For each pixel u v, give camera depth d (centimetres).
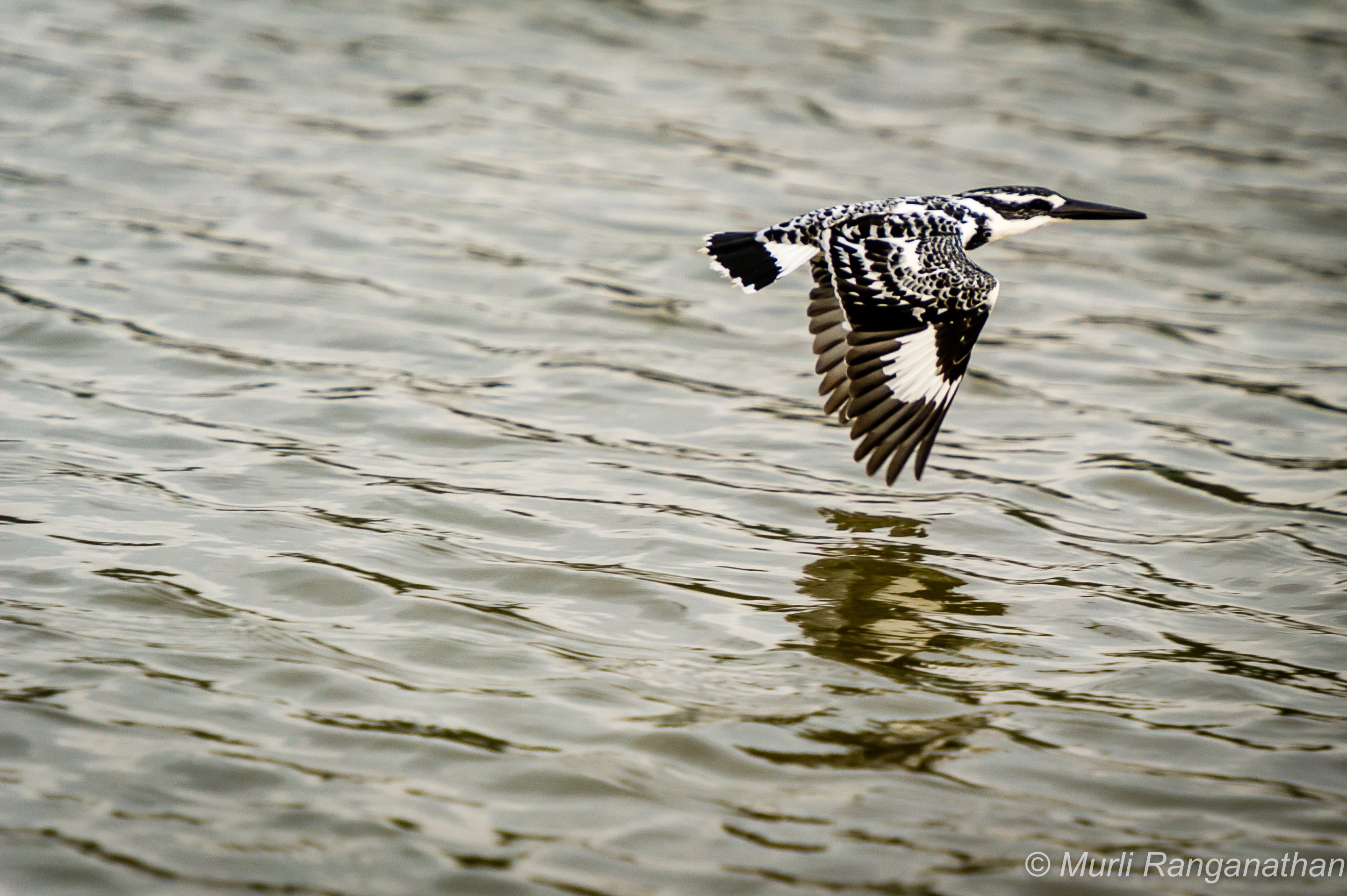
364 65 2414
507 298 1664
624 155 2139
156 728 815
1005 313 1756
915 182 2086
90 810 735
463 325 1588
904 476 1305
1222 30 2755
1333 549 1173
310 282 1655
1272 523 1225
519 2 2730
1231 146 2311
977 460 1355
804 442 1361
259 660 904
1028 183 2114
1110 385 1548
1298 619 1052
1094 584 1097
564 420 1383
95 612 952
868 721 872
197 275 1647
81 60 2330
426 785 777
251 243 1750
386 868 704
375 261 1731
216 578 1019
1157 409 1488
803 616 1021
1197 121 2402
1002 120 2352
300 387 1405
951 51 2627
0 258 1634
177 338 1487
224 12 2602
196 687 865
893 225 1076
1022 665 961
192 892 679
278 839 722
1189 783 817
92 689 851
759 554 1127
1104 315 1756
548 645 955
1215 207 2102
